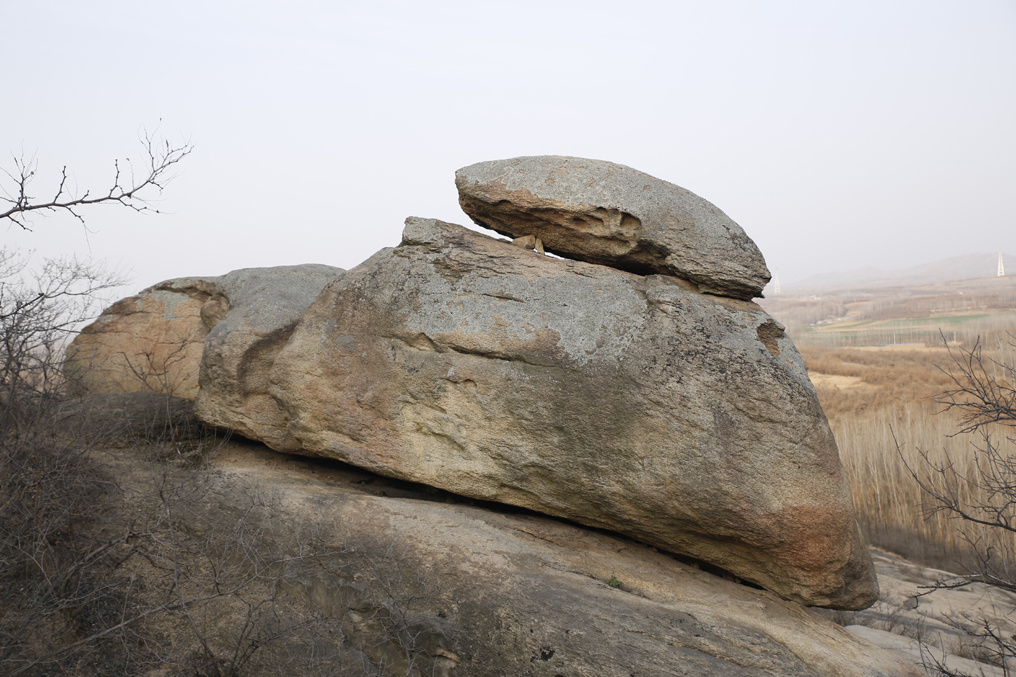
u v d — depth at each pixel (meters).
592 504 4.20
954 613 6.66
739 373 3.89
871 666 3.64
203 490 4.59
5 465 3.91
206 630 4.00
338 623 3.92
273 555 4.23
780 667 3.42
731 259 4.42
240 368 5.11
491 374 4.29
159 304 6.84
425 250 4.84
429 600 3.79
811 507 3.70
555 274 4.58
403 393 4.54
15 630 3.58
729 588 4.12
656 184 4.77
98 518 4.20
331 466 5.27
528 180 4.89
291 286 6.10
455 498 4.84
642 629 3.51
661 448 3.89
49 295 4.47
